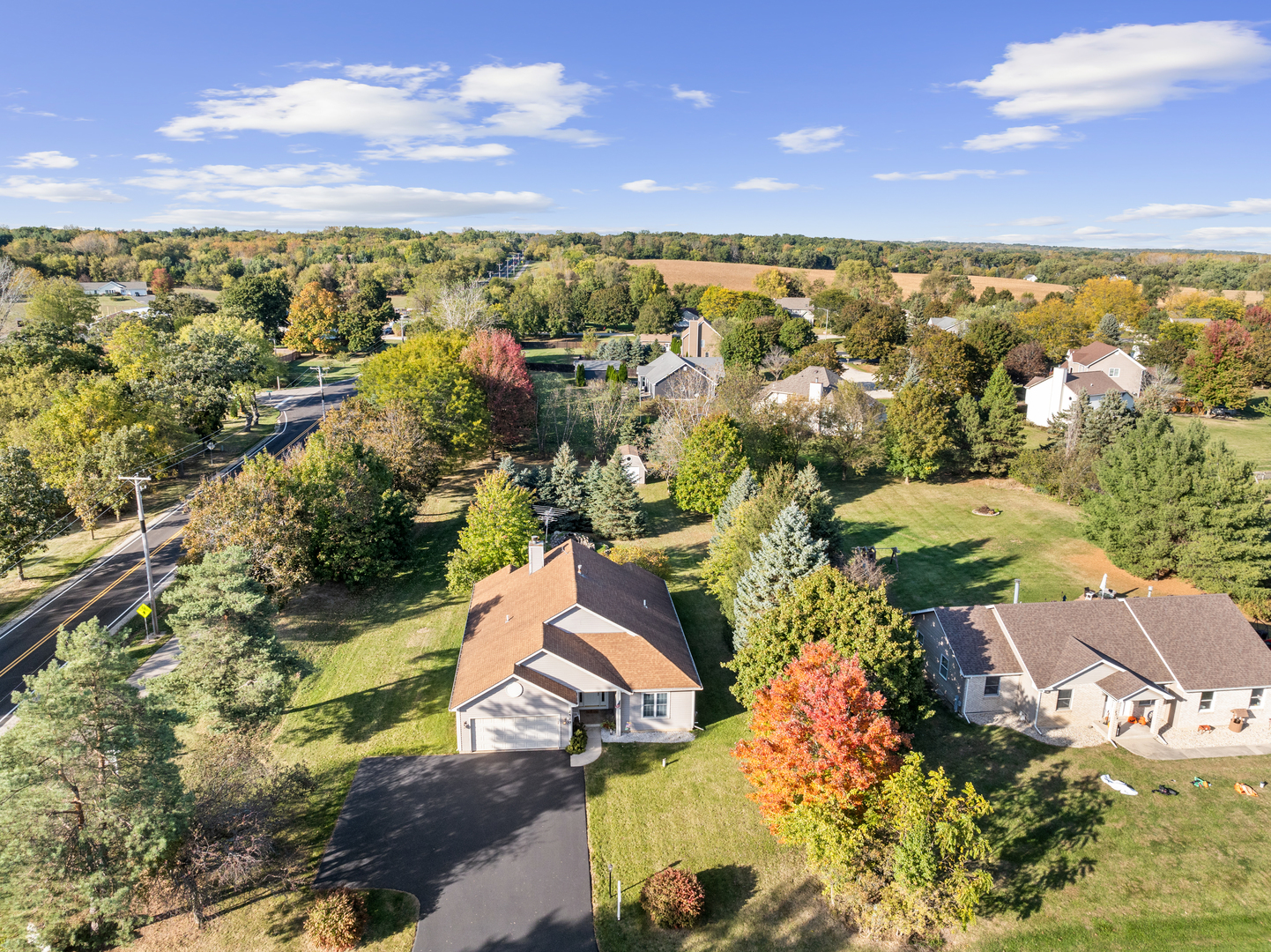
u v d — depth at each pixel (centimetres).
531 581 4044
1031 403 9581
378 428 6172
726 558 4447
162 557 5284
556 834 2828
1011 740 3322
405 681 3881
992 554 5575
